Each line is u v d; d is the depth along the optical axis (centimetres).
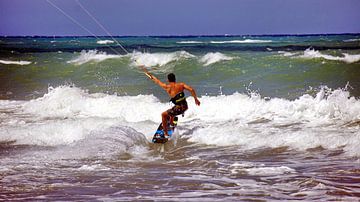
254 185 1869
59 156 2520
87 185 1909
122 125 3228
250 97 4116
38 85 5703
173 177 2042
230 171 2145
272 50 9494
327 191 1739
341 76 5100
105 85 5431
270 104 3791
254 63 6050
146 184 1922
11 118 3825
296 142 2709
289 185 1853
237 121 3469
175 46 12900
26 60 7844
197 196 1717
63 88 4747
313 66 5609
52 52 10450
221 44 14088
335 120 3284
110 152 2581
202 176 2058
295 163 2281
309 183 1864
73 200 1680
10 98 4922
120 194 1761
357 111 3359
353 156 2378
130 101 4162
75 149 2666
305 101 3675
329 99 3562
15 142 2962
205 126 3356
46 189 1844
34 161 2405
